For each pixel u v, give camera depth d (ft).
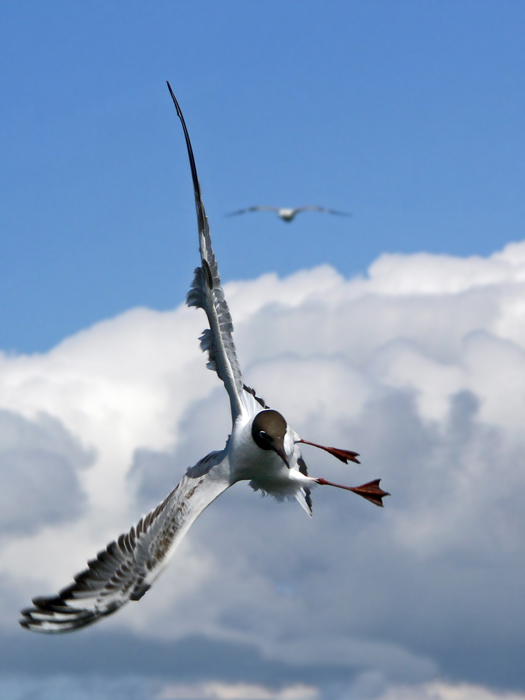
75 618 50.39
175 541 51.75
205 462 53.93
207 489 52.95
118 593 51.13
